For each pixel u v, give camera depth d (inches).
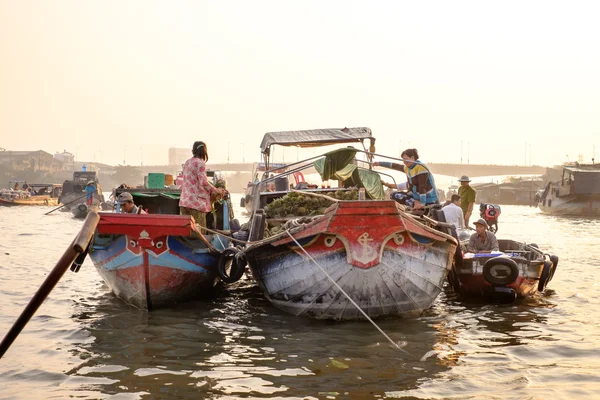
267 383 220.1
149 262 330.3
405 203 398.0
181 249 343.3
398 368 237.5
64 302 366.6
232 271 378.6
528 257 417.7
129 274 338.6
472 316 333.4
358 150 360.8
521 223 1358.3
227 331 297.6
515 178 4106.8
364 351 261.7
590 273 492.7
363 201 289.6
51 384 218.5
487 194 3472.0
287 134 501.4
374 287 305.4
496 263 358.9
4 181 5231.3
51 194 2258.9
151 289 338.0
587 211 1745.8
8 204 1930.4
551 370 234.2
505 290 361.1
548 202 1921.8
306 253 305.6
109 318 323.6
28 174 5374.0
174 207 452.4
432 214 376.2
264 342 276.7
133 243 328.8
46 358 249.6
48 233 896.9
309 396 206.7
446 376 227.3
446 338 284.2
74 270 361.1
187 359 249.8
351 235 293.7
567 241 821.2
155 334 290.0
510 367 237.9
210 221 432.5
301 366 240.2
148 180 459.2
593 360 247.8
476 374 229.6
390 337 286.2
